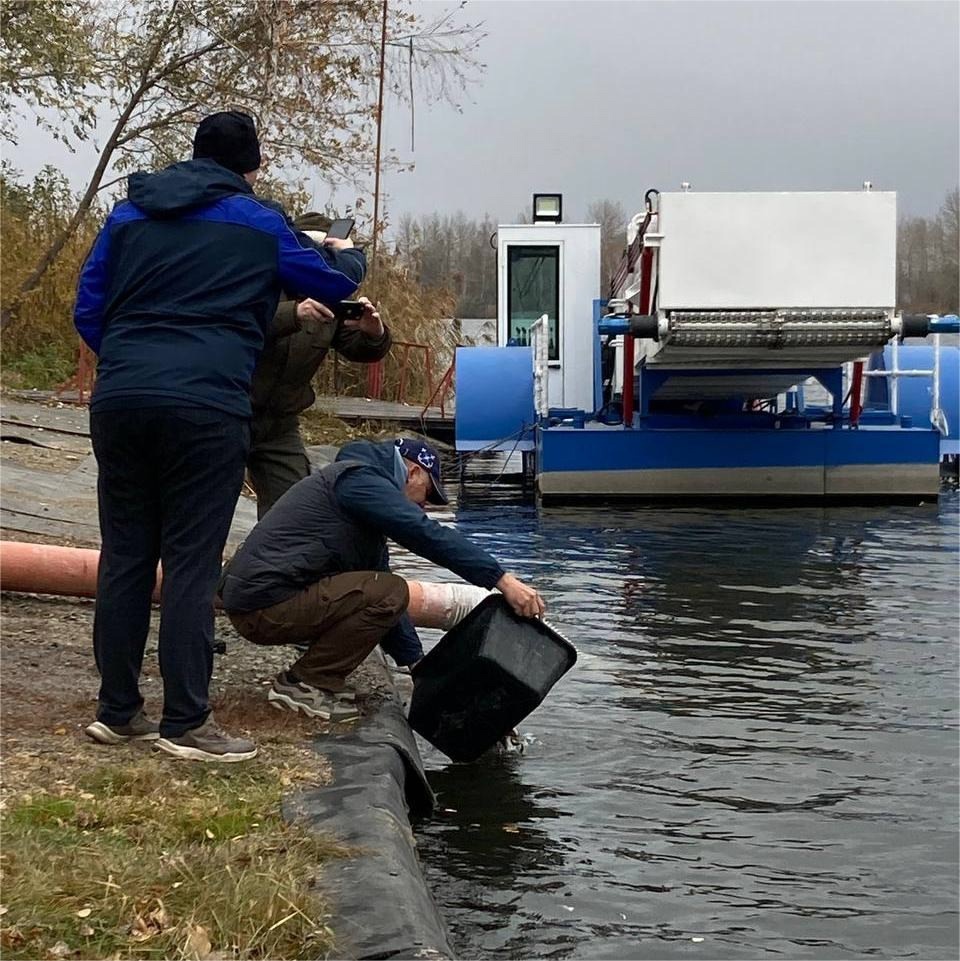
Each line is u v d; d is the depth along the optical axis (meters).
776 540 12.30
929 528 13.17
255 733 4.79
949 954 3.68
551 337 18.64
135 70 21.52
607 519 14.00
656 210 13.52
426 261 28.70
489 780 5.13
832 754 5.51
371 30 21.53
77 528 8.77
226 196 4.47
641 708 6.19
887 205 13.23
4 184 23.59
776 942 3.74
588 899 4.00
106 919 3.04
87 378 19.77
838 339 13.38
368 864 3.46
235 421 4.38
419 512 5.00
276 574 4.97
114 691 4.51
